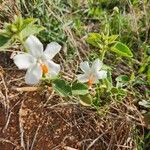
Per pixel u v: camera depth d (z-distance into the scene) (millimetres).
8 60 233
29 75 175
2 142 205
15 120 212
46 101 219
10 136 207
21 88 220
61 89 188
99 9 275
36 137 209
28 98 219
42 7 253
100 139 215
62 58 238
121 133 219
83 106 221
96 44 208
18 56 174
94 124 219
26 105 217
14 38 180
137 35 263
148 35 268
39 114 215
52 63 179
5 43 175
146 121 219
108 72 219
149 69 243
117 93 219
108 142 215
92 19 272
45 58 177
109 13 278
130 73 247
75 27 258
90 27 268
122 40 259
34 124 212
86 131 216
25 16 250
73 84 195
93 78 197
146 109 231
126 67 249
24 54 175
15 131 209
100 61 196
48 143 208
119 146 214
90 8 275
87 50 250
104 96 223
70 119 218
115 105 225
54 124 214
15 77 226
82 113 220
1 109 213
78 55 241
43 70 176
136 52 258
